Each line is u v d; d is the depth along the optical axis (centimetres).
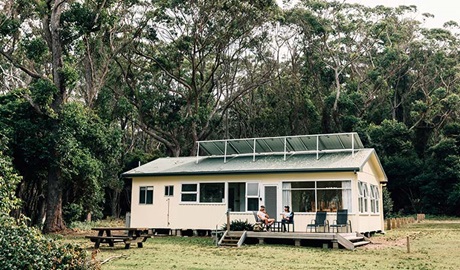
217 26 4150
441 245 1867
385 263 1304
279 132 5419
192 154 4441
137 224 2617
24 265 802
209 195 2455
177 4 3978
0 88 3262
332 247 1758
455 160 5109
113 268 1166
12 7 2645
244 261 1332
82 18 2608
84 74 3850
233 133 5725
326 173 2173
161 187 2592
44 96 2411
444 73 5800
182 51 4253
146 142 5778
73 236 2398
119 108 3906
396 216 4825
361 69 6162
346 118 5253
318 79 5553
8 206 1123
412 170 5284
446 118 5653
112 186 4275
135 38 4131
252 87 4938
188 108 4506
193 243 1964
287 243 1917
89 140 2728
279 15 4216
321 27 5138
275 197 2275
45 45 2548
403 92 6084
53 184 2606
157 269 1151
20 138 2467
